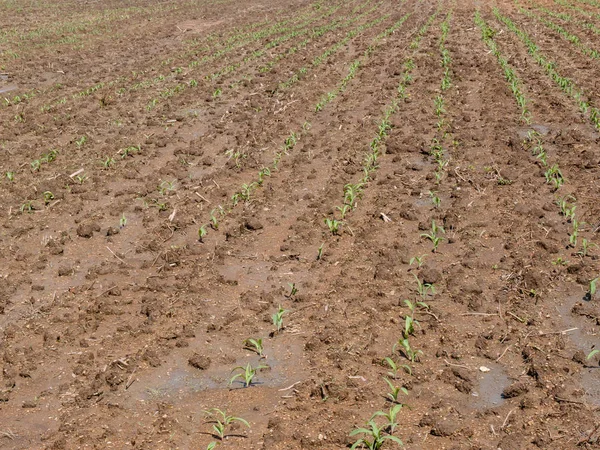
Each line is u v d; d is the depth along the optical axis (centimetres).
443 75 1433
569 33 1847
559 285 655
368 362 555
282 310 595
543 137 1045
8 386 536
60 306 646
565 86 1295
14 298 664
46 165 1007
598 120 1088
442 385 528
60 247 761
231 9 2745
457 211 812
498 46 1702
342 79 1458
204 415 500
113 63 1720
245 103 1302
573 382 523
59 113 1268
